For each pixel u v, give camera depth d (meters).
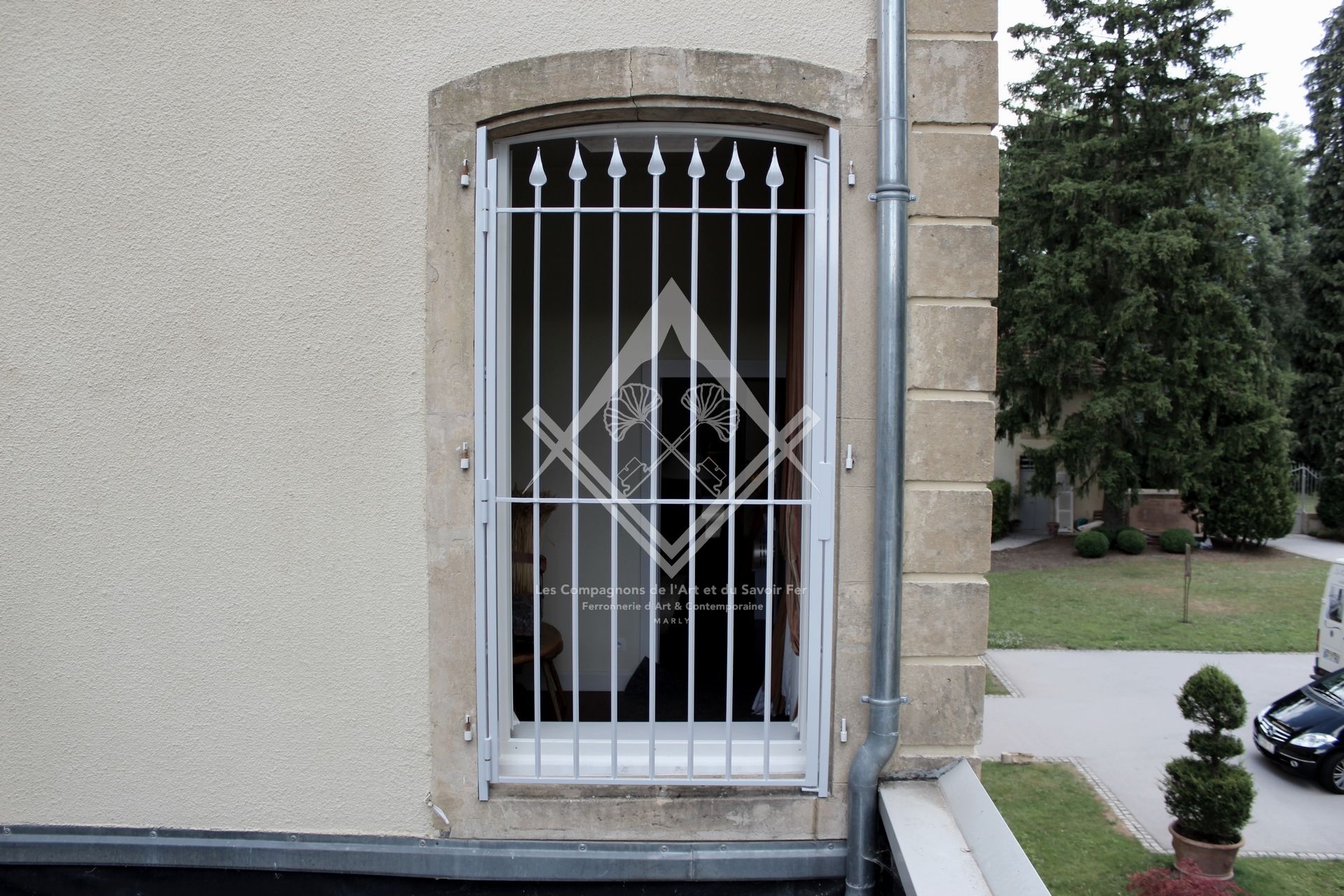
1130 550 20.92
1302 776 8.40
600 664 4.73
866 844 2.45
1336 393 23.48
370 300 2.50
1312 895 6.31
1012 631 13.78
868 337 2.49
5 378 2.55
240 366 2.52
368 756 2.55
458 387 2.49
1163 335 20.00
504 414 2.61
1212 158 18.66
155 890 2.60
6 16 2.52
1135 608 15.42
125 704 2.58
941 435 2.47
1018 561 20.31
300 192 2.50
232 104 2.50
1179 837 6.64
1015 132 21.08
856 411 2.49
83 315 2.54
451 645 2.51
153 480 2.54
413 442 2.51
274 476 2.53
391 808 2.56
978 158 2.46
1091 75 19.64
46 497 2.56
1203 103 18.73
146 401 2.54
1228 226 19.16
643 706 4.19
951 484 2.49
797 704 3.02
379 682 2.54
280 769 2.57
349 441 2.51
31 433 2.55
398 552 2.52
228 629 2.55
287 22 2.49
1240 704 6.67
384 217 2.49
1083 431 20.08
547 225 4.72
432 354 2.49
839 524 2.51
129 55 2.51
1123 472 20.17
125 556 2.56
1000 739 9.38
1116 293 20.12
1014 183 20.66
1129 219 19.86
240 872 2.58
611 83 2.44
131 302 2.53
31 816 2.62
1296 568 19.17
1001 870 2.06
